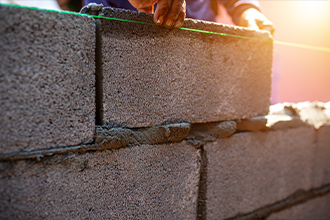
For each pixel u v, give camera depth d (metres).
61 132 0.91
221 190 1.42
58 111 0.90
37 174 0.89
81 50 0.91
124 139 1.04
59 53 0.87
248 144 1.50
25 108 0.84
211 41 1.22
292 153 1.79
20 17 0.79
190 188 1.29
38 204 0.90
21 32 0.80
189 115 1.22
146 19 1.04
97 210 1.03
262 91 1.49
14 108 0.82
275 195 1.74
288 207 1.85
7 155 0.82
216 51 1.25
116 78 1.00
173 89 1.15
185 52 1.15
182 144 1.23
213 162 1.36
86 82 0.94
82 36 0.91
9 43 0.79
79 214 0.99
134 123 1.07
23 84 0.82
